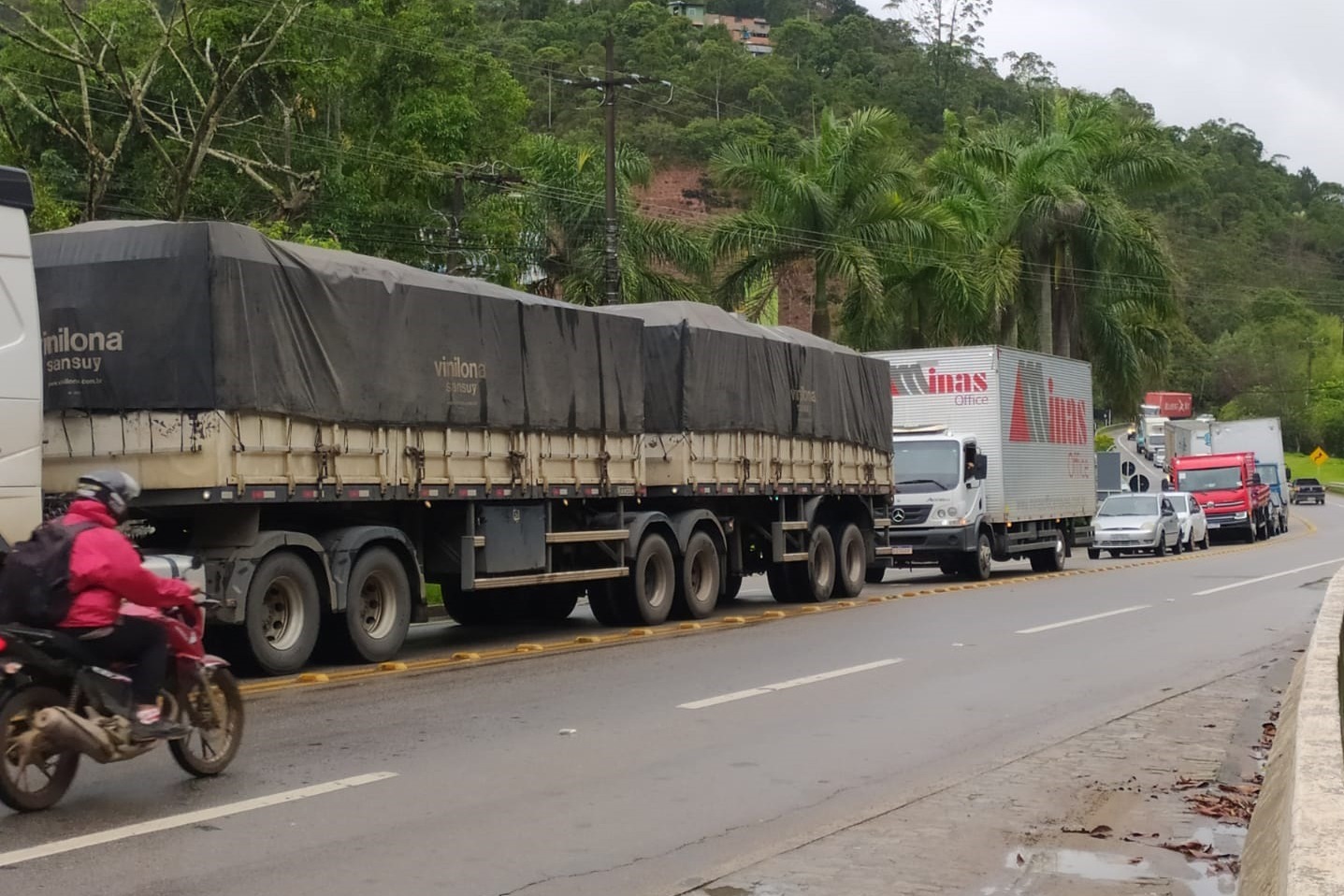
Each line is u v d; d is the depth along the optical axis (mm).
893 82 98062
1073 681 13289
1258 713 11586
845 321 41281
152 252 12531
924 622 18719
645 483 18641
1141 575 29281
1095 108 44938
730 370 19969
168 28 25156
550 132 62625
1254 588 25016
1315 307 122312
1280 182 135750
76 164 30172
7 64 29453
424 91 35531
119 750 7793
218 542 12883
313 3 32125
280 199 26578
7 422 10438
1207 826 7844
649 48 81750
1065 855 7188
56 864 6660
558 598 19109
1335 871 3844
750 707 11547
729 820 7820
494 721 10781
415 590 14680
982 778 9008
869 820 7887
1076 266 43719
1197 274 119750
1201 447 62031
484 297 15586
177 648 8242
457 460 15078
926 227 39938
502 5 82500
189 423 12344
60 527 7695
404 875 6609
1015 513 29203
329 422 13445
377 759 9312
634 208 39406
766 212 39188
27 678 7590
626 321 18234
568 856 7020
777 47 102562
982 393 28562
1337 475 126500
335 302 13594
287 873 6602
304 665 14047
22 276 10656
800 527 21797
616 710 11344
